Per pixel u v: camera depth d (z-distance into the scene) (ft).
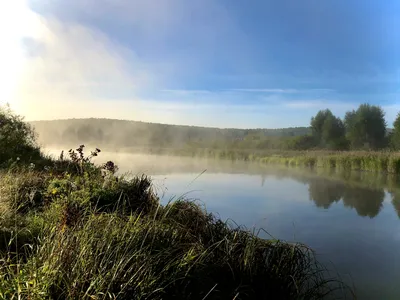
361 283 15.05
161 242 13.00
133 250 11.29
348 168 74.74
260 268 13.26
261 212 29.12
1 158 37.32
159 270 11.05
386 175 61.16
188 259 11.78
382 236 22.52
